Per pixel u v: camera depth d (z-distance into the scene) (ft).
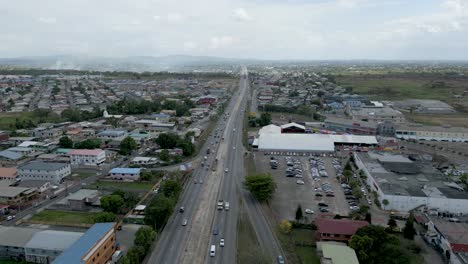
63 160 380.99
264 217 258.57
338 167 369.30
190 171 360.48
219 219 254.47
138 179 334.65
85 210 268.82
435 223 231.50
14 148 413.18
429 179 309.42
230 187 317.63
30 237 208.54
